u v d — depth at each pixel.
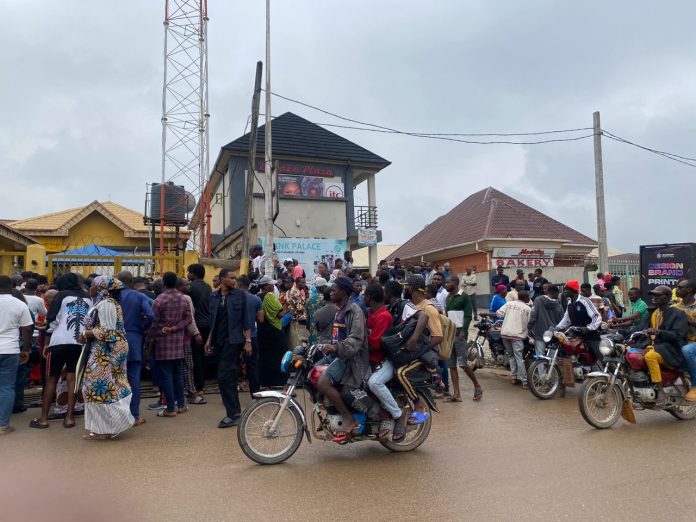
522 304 10.61
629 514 4.48
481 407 8.77
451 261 32.59
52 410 8.43
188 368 8.96
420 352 6.25
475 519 4.40
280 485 5.23
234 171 25.33
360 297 9.81
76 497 4.94
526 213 32.66
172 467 5.79
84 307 7.70
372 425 6.12
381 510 4.60
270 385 9.79
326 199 26.38
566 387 10.34
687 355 7.59
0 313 7.17
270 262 14.52
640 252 16.48
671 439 6.77
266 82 15.67
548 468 5.65
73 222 24.16
